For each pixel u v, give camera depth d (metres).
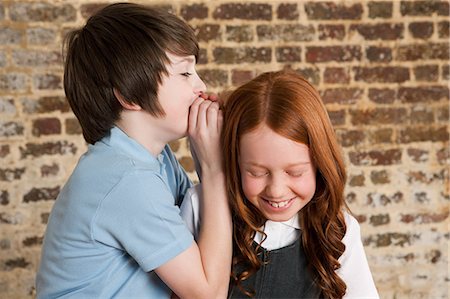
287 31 2.87
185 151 2.87
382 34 2.93
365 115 2.97
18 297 2.84
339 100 2.95
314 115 1.19
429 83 2.99
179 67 1.25
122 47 1.23
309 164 1.20
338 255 1.34
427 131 3.01
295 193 1.20
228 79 2.86
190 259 1.21
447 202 3.06
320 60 2.91
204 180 1.28
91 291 1.25
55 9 2.72
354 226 1.39
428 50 2.97
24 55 2.72
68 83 1.32
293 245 1.36
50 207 2.81
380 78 2.96
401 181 3.03
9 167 2.77
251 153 1.18
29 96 2.75
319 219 1.32
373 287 1.38
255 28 2.85
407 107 2.99
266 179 1.19
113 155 1.24
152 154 1.30
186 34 1.28
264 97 1.18
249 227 1.31
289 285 1.38
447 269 3.09
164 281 1.23
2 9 2.69
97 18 1.30
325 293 1.37
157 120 1.26
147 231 1.18
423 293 3.10
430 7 2.95
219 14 2.82
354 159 2.99
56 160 2.79
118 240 1.21
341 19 2.89
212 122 1.26
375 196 3.02
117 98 1.25
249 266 1.34
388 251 3.06
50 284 1.29
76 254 1.23
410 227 3.06
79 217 1.21
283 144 1.15
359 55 2.93
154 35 1.23
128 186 1.19
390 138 3.00
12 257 2.81
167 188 1.25
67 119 2.78
